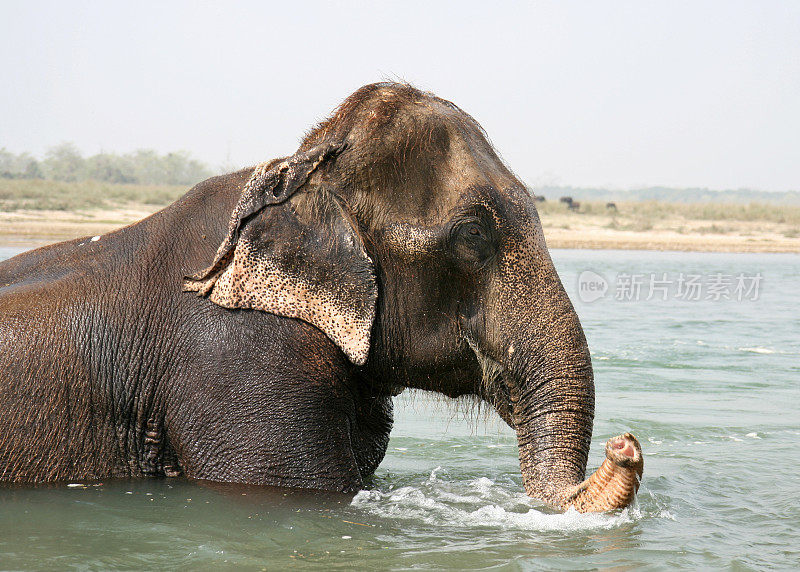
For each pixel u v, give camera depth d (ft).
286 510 26.55
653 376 55.83
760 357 64.54
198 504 26.78
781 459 35.65
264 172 27.81
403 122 27.68
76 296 28.66
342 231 27.12
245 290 27.30
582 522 25.50
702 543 25.07
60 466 27.99
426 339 27.76
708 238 267.39
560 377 26.35
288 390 27.14
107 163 631.56
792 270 165.58
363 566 22.67
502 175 28.07
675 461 35.17
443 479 32.12
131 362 28.09
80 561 22.70
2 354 27.94
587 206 334.24
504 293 27.02
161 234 29.37
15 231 179.52
